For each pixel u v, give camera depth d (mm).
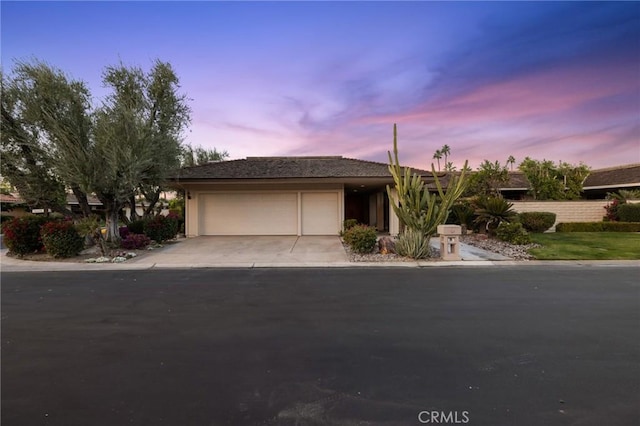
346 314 5688
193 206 18984
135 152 13234
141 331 4918
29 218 13852
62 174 12531
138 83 16812
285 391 3225
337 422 2736
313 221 19297
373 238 13070
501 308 6016
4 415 2854
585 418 2771
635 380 3402
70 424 2734
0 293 7398
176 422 2748
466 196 23203
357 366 3738
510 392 3180
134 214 19578
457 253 11820
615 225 19453
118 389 3285
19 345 4410
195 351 4188
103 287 7973
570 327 4988
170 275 9547
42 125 13023
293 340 4531
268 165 19938
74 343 4465
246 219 19203
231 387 3303
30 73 13047
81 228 12688
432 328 4961
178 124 17828
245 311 5902
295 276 9273
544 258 11875
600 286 7793
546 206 20781
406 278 8891
